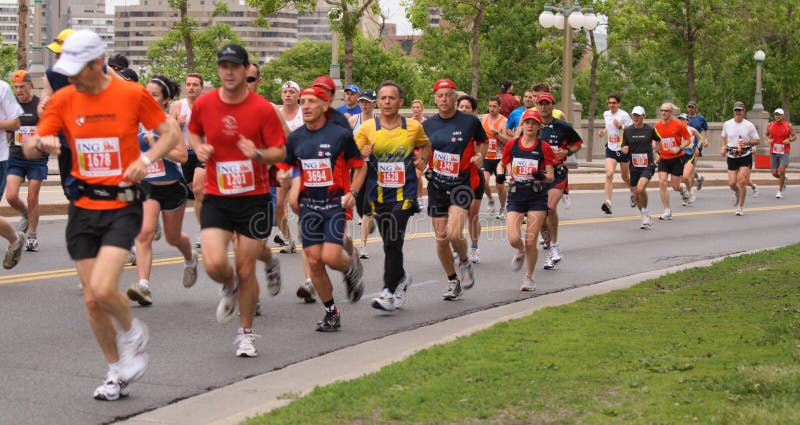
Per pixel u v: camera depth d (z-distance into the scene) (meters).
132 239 9.55
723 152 30.08
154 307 14.61
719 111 99.75
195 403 9.88
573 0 41.53
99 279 9.27
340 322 13.88
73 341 12.42
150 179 14.37
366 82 96.56
